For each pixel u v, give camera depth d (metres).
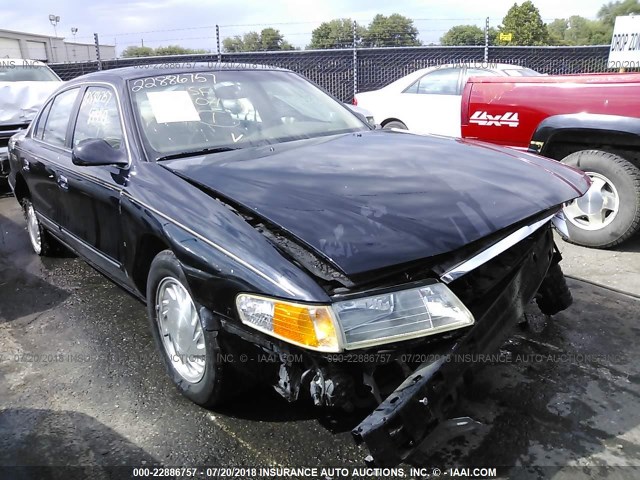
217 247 2.20
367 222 2.14
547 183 2.68
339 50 13.20
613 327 3.30
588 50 12.77
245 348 2.21
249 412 2.62
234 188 2.45
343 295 1.92
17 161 4.64
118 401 2.77
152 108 3.19
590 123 4.32
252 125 3.29
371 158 2.82
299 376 2.06
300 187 2.42
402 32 14.55
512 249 2.52
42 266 4.80
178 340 2.69
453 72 7.97
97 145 2.94
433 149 3.02
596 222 4.61
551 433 2.41
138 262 2.87
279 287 1.97
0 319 3.77
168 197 2.57
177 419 2.60
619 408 2.56
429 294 2.01
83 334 3.49
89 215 3.33
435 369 1.94
